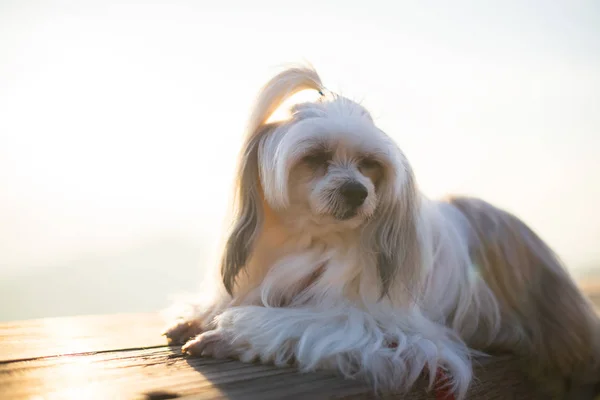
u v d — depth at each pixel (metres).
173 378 1.74
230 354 1.99
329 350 1.91
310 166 2.16
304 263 2.20
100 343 2.15
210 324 2.21
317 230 2.20
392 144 2.23
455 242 2.52
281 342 1.94
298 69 2.29
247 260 2.20
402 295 2.25
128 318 2.65
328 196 2.08
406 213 2.26
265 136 2.22
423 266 2.29
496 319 2.45
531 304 2.53
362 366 1.89
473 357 2.26
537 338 2.45
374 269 2.23
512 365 2.26
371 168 2.22
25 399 1.54
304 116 2.20
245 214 2.19
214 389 1.66
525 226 2.75
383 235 2.23
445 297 2.45
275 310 2.06
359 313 2.10
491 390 2.13
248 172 2.20
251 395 1.62
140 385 1.67
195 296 2.53
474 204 2.78
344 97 2.31
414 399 1.90
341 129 2.12
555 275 2.61
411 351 1.97
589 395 2.51
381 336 2.03
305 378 1.82
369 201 2.12
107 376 1.75
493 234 2.63
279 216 2.21
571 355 2.47
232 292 2.24
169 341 2.19
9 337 2.23
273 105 2.25
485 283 2.53
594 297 2.82
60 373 1.76
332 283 2.19
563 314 2.52
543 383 2.39
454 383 1.95
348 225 2.16
